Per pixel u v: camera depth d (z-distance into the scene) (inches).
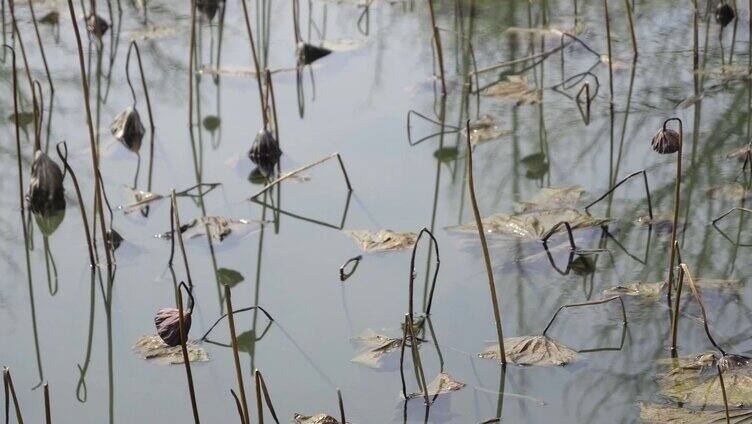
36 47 327.3
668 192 227.8
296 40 319.0
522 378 166.7
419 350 175.3
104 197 223.8
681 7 338.6
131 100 291.3
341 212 227.6
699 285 188.9
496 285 194.9
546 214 218.2
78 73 308.2
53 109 283.6
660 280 193.0
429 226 219.0
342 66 310.2
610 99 278.5
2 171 249.9
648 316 181.6
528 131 264.8
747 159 234.8
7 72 307.4
